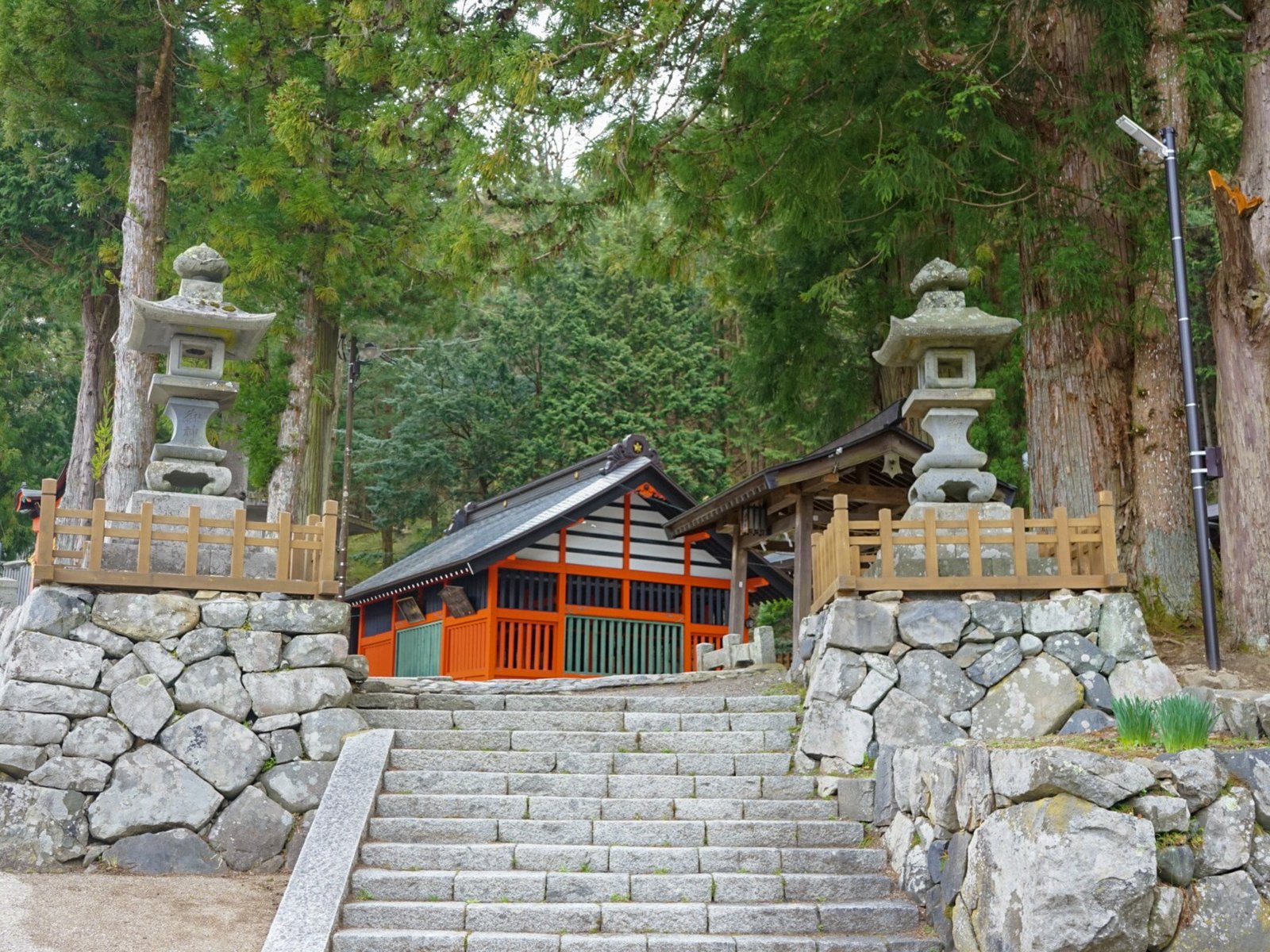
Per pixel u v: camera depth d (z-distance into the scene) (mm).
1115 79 10664
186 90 17188
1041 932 5293
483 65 10906
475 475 30750
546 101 10820
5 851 7699
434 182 15680
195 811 8125
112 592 8492
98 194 17484
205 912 7043
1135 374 10625
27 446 28312
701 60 11156
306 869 6879
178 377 9516
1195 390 8664
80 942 6297
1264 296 9312
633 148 11023
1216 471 8758
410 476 30062
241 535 8805
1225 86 11734
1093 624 8367
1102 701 8172
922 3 10180
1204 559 8547
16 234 21703
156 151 15477
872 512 13258
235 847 8109
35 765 7926
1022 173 11070
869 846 7645
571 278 29984
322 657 8711
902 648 8406
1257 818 5609
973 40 10711
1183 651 9531
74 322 24875
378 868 7129
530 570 16547
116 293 22531
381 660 20078
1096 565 8609
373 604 20688
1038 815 5523
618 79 10531
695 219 12641
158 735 8211
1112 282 10398
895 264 15922
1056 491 10680
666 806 7914
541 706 9742
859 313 15945
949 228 13977
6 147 19453
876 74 10617
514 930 6641
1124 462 10562
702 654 13570
